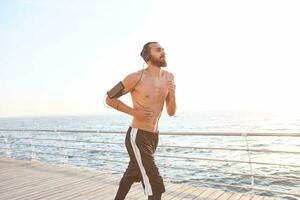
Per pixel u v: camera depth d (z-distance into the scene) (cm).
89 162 2103
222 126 8650
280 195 1082
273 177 381
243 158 2372
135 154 272
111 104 272
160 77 283
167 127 9094
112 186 473
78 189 464
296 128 6569
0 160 742
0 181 537
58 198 426
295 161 2183
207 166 1842
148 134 273
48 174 576
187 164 1931
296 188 1223
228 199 382
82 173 570
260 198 381
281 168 1806
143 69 280
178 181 1324
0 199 433
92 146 3538
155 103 274
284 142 3694
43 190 469
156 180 271
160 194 272
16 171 614
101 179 518
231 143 3675
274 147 3088
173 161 2072
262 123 9825
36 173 589
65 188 474
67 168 621
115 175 545
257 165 1934
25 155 1593
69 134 6131
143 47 279
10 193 462
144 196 410
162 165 493
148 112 268
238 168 1784
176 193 416
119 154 2489
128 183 294
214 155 2653
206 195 403
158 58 272
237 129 6950
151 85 272
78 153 2770
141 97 271
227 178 1479
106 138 4781
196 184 1314
